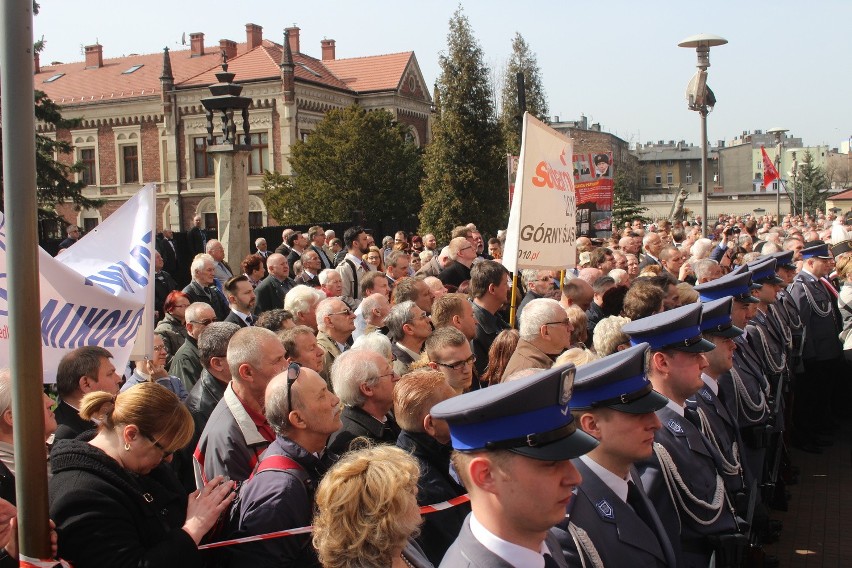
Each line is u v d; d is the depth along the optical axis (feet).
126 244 16.15
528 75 144.36
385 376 13.73
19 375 8.50
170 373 20.52
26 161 8.41
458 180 106.22
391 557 8.32
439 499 11.75
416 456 12.01
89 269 15.87
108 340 15.25
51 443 13.26
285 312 19.79
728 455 14.87
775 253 29.60
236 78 134.00
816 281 29.09
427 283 25.25
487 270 21.83
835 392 32.24
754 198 224.53
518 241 22.57
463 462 7.86
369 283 25.66
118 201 143.13
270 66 135.13
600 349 15.79
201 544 10.85
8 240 8.43
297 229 69.56
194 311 20.42
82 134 144.66
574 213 24.13
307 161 116.98
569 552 9.84
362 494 8.25
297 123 133.69
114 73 151.33
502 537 7.62
